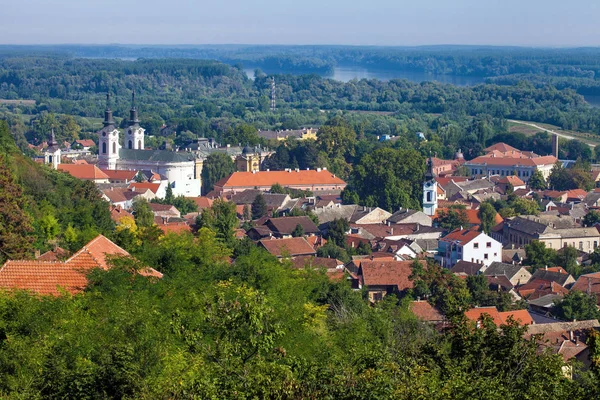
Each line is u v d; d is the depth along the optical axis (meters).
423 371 60.91
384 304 117.31
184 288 82.25
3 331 68.31
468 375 60.16
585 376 63.78
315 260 181.50
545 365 61.84
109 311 70.00
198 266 102.25
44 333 66.88
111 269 80.56
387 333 91.31
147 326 65.31
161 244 111.75
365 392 57.56
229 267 103.62
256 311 64.75
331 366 61.34
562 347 127.06
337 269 174.50
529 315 144.25
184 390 58.25
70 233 124.38
